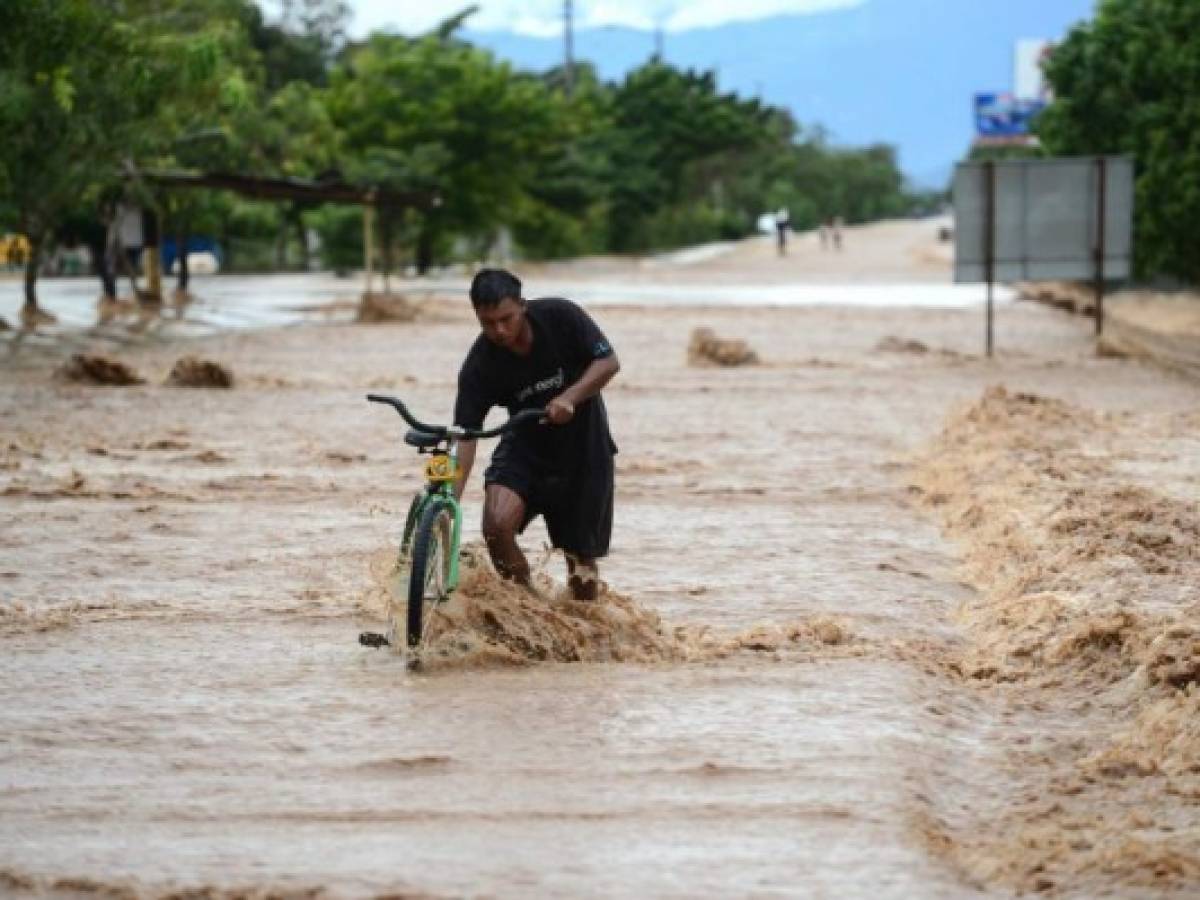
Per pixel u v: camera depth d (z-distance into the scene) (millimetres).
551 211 170625
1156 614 23125
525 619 21688
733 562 28234
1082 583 25500
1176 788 16828
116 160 77188
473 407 21359
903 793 16469
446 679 20609
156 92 71812
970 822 16188
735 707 19391
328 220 144625
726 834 15406
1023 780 17438
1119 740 18547
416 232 146500
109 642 22609
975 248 66500
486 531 21438
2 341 72375
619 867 14562
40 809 16188
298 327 82312
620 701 19625
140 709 19469
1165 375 59594
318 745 18125
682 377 58656
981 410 44938
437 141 148500
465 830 15547
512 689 20141
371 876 14312
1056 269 67625
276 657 21766
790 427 45625
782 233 186125
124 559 28141
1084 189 67562
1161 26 88812
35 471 36719
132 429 44562
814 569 27734
